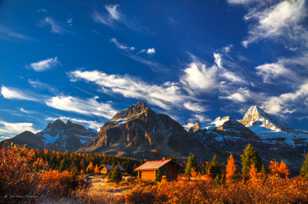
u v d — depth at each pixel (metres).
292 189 8.43
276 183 8.95
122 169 93.50
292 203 8.15
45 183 9.03
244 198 8.41
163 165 55.50
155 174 54.75
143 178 58.81
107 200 9.75
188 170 61.09
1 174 7.50
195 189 9.39
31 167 8.63
